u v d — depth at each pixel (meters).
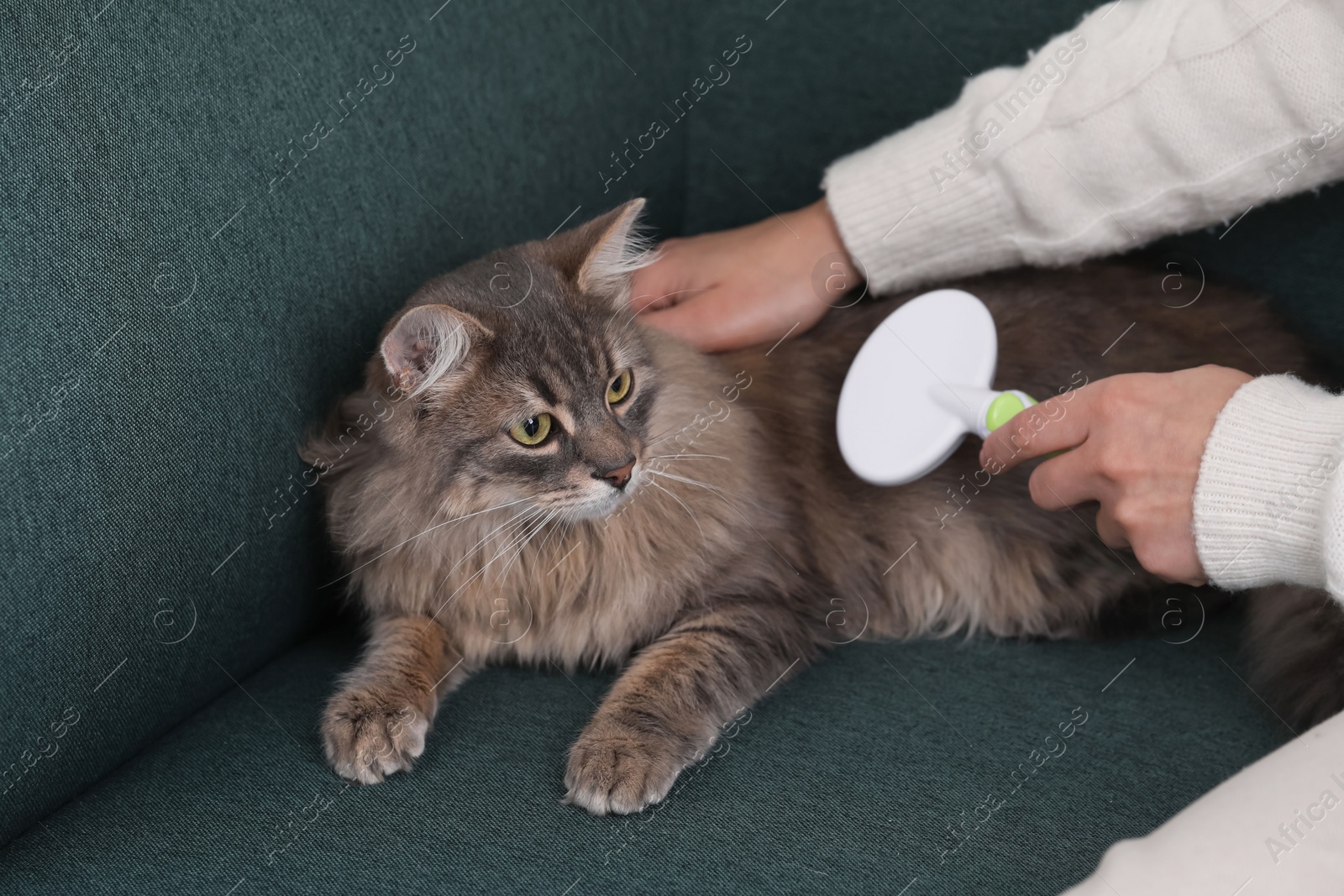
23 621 1.25
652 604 1.76
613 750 1.41
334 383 1.70
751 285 2.01
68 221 1.26
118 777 1.43
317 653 1.78
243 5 1.47
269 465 1.59
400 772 1.42
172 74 1.38
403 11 1.72
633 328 1.79
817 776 1.40
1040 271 2.07
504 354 1.60
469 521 1.70
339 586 1.83
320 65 1.59
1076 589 1.88
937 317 1.61
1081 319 1.95
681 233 2.54
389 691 1.54
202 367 1.44
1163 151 1.70
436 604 1.75
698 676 1.60
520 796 1.38
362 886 1.22
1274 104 1.59
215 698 1.62
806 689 1.65
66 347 1.27
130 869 1.25
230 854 1.27
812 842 1.28
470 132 1.88
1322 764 0.96
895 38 2.23
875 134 2.31
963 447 1.93
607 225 1.75
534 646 1.78
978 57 2.19
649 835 1.30
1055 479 1.52
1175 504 1.36
